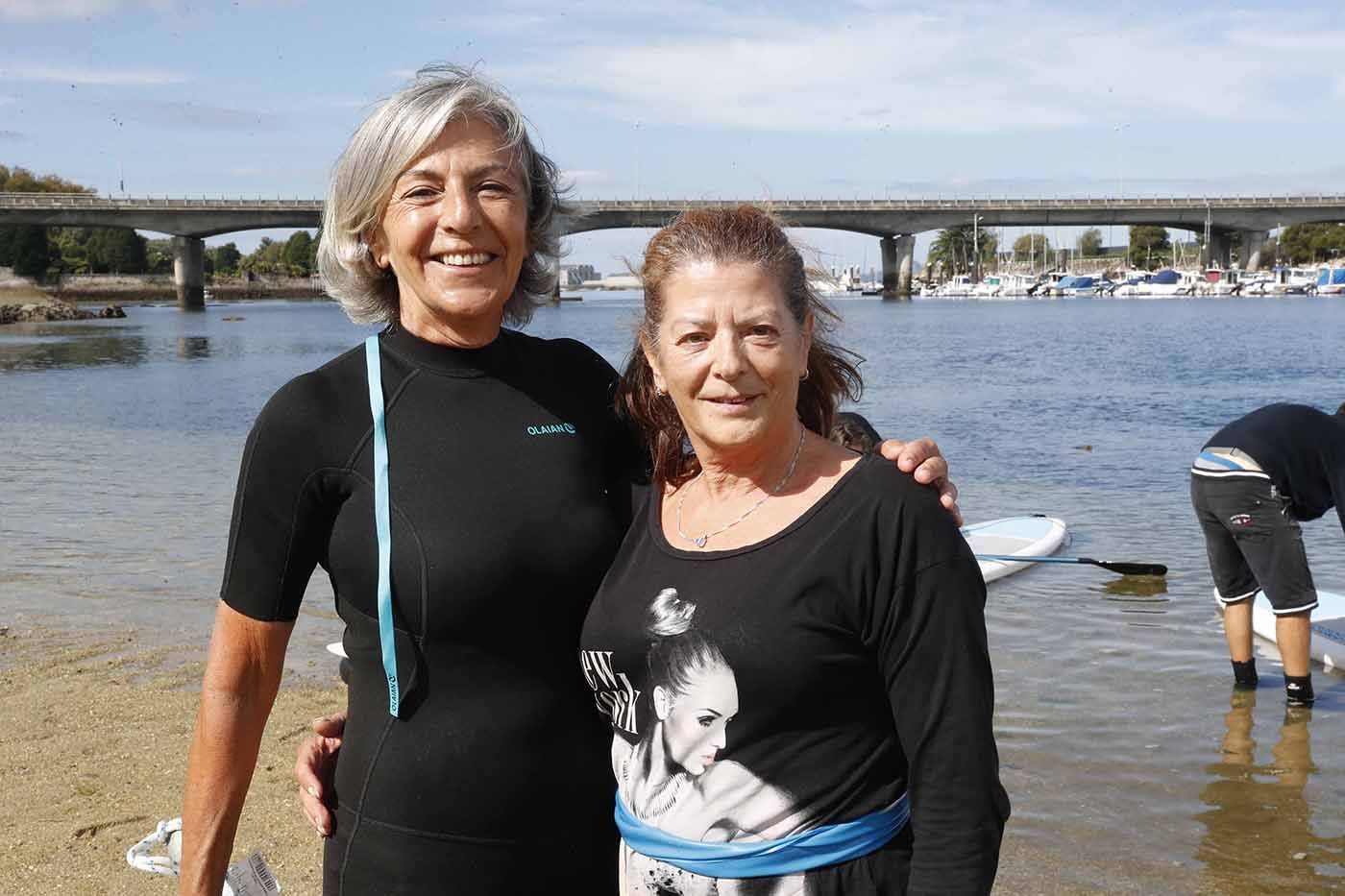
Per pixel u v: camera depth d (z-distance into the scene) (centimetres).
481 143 225
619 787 211
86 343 4488
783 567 188
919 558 182
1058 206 8412
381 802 221
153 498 1190
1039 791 496
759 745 188
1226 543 612
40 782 477
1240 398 2286
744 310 193
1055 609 779
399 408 228
